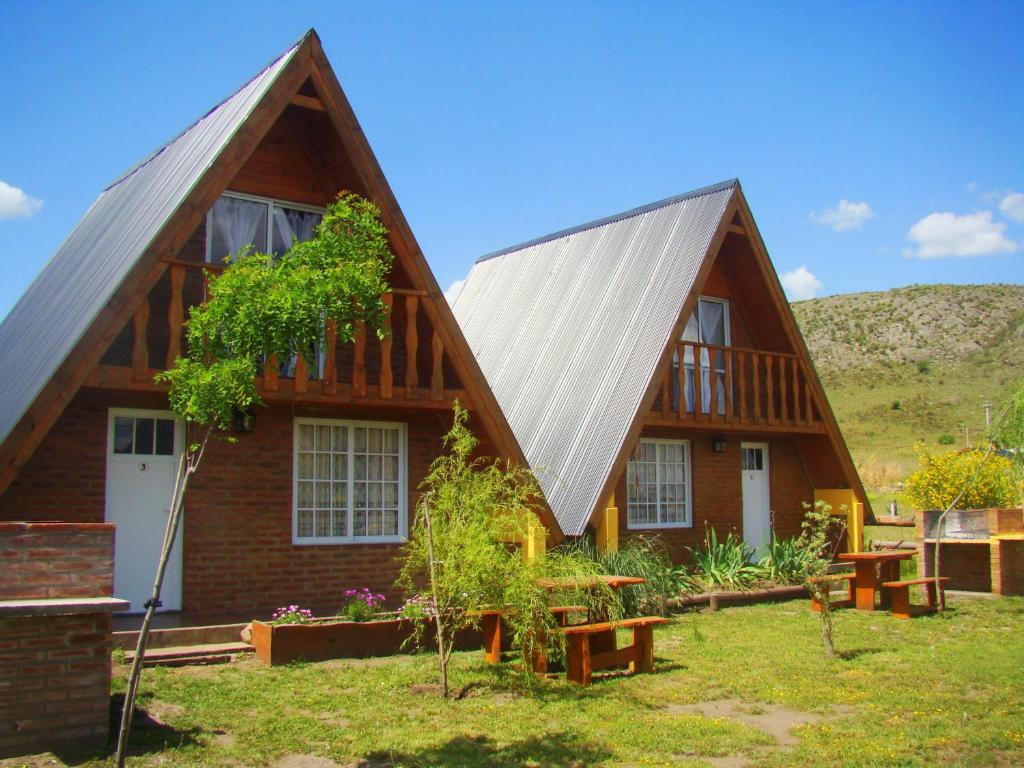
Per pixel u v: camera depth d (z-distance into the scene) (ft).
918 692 31.83
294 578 42.73
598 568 37.11
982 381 255.91
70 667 24.00
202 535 40.65
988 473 66.49
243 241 43.50
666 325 56.03
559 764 24.13
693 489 63.52
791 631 44.06
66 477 37.68
